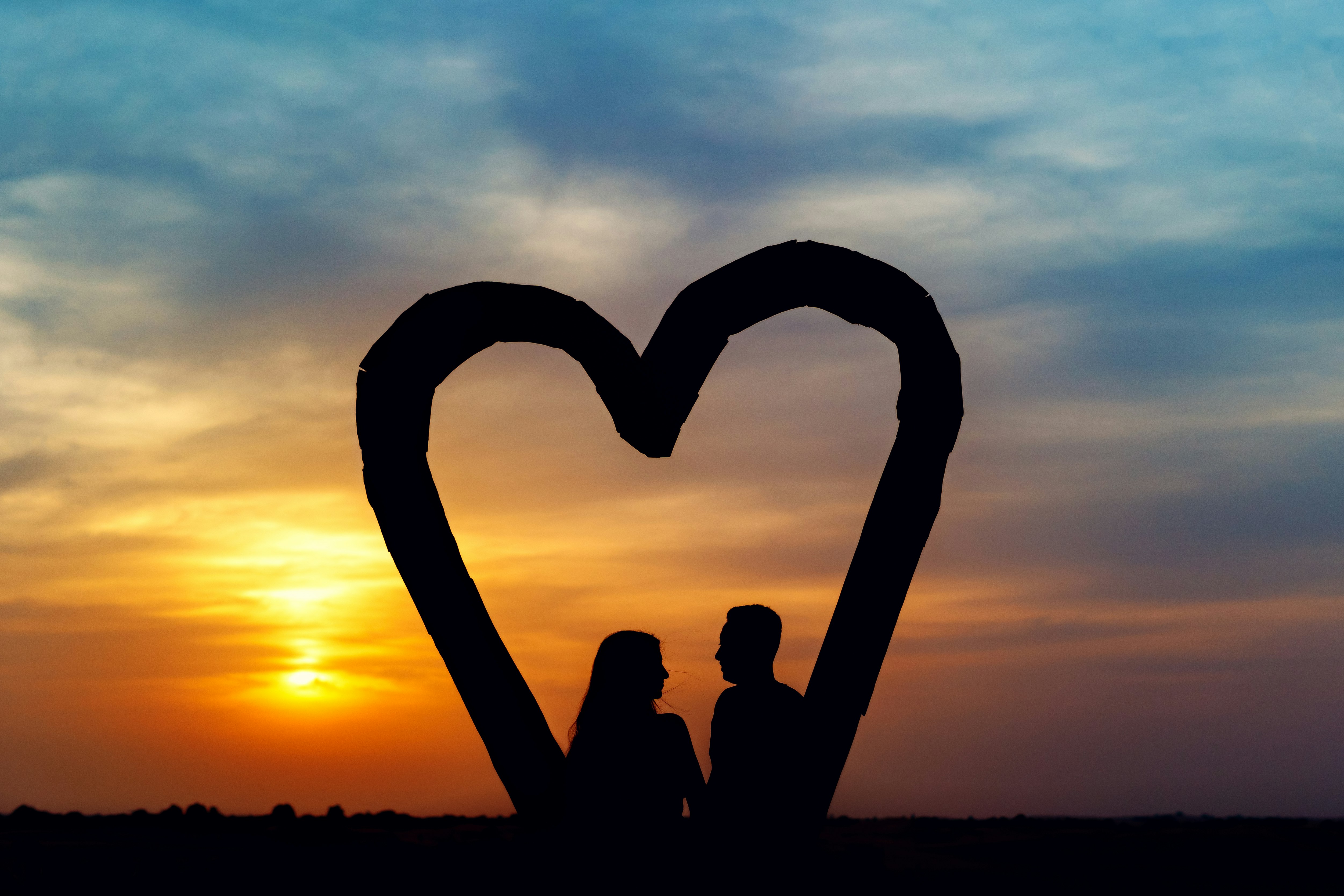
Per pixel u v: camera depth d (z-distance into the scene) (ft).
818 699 22.52
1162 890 27.99
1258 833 37.35
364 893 24.00
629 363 22.71
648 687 18.47
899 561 22.95
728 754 18.93
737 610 19.88
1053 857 32.50
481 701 21.15
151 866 29.63
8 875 28.99
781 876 18.60
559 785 21.13
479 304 21.68
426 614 21.16
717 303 23.58
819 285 23.65
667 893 17.49
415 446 21.36
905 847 35.19
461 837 35.76
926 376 23.41
